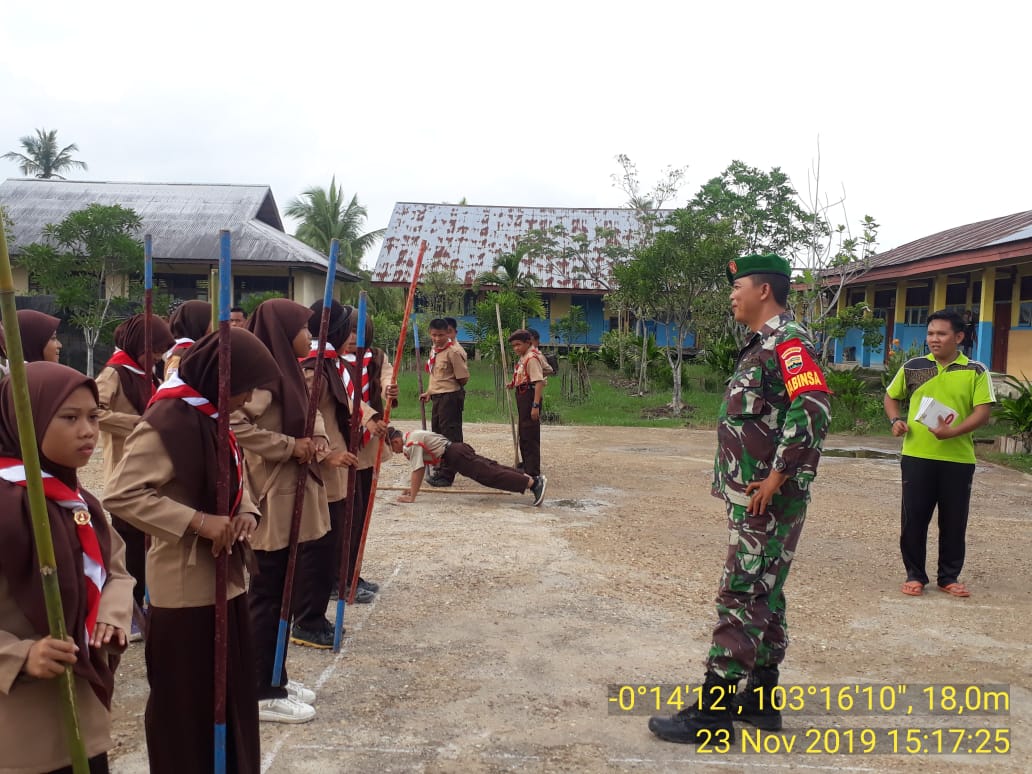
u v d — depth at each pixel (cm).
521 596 529
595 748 340
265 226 2752
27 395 190
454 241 3072
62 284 1873
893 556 657
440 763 326
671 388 2056
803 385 322
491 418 1545
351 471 425
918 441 553
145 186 2847
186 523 262
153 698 278
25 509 207
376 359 586
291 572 368
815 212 1862
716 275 1656
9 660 199
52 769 212
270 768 320
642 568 596
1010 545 694
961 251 1719
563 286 2833
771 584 340
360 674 408
